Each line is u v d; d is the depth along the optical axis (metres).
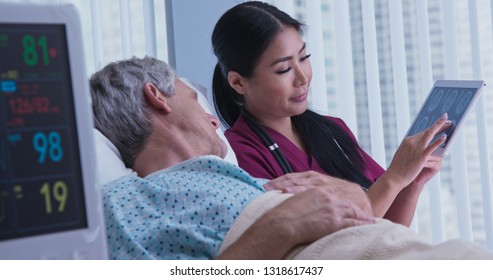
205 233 1.68
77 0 3.69
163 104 1.97
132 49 3.71
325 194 1.69
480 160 3.50
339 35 3.63
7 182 1.17
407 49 3.62
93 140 1.23
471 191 3.58
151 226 1.70
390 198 2.43
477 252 1.56
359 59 3.65
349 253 1.57
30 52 1.19
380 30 3.64
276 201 1.72
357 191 1.99
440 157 2.56
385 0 3.63
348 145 2.78
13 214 1.17
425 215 3.63
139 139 1.97
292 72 2.61
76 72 1.21
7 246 1.17
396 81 3.59
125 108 1.97
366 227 1.61
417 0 3.56
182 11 3.65
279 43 2.57
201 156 1.89
